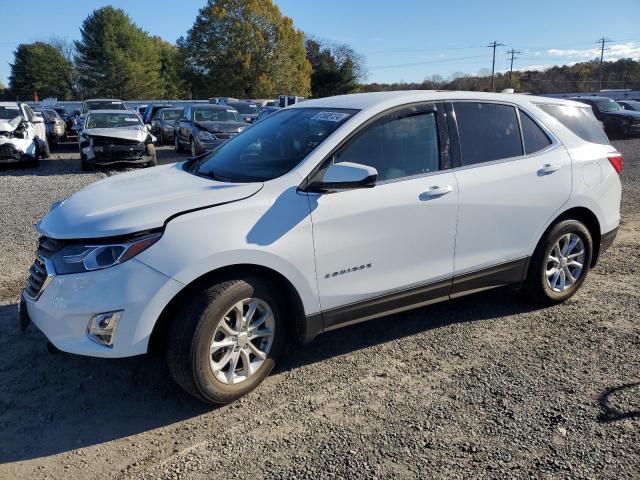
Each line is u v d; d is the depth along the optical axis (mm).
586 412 3184
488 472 2709
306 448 2928
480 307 4797
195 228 3104
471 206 4039
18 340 4152
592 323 4414
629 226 7500
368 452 2881
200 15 59938
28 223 7875
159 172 4191
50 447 2971
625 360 3795
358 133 3686
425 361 3861
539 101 4711
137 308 2986
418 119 3951
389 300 3832
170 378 3680
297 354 3998
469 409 3250
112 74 73625
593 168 4723
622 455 2807
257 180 3510
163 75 83625
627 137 20938
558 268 4703
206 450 2936
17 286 5258
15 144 14031
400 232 3746
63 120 26031
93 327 3012
